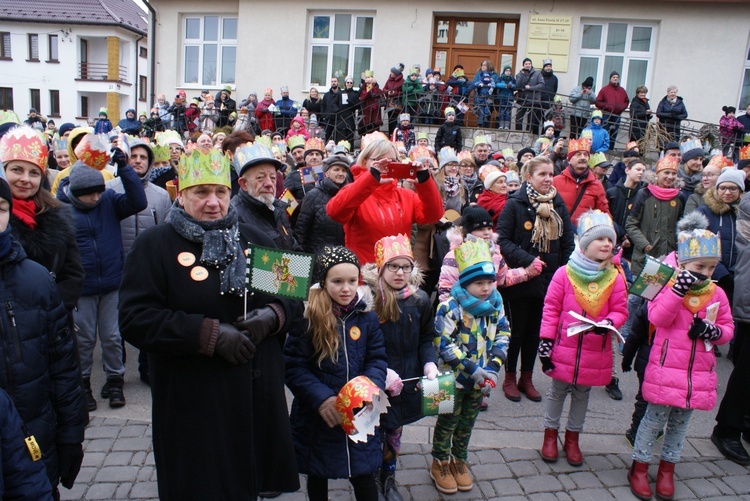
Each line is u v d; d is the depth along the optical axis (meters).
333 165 4.34
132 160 4.46
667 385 3.19
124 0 37.34
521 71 12.72
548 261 4.32
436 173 5.79
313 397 2.56
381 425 2.87
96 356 5.13
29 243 2.74
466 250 3.19
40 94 33.78
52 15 32.91
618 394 4.56
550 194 4.35
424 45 14.09
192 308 2.18
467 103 12.56
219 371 2.19
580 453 3.58
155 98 15.35
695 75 13.45
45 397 2.17
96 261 3.93
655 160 11.34
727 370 5.25
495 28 14.37
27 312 2.10
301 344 2.68
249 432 2.25
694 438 3.97
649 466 3.59
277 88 14.64
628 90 14.02
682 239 3.32
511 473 3.44
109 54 33.31
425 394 2.81
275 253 2.20
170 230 2.25
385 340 2.98
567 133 12.63
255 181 3.43
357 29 14.62
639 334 3.62
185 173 2.23
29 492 1.79
